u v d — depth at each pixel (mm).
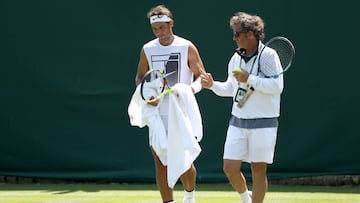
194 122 21141
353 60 30188
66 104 32500
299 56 30562
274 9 30625
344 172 30594
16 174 33188
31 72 32594
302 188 30562
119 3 31828
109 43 31984
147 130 32062
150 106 21391
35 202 27062
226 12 31062
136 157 32188
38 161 32938
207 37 31219
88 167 32531
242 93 19266
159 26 21406
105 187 31594
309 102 30625
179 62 21594
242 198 20438
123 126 32188
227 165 19750
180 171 20719
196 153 20969
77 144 32562
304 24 30422
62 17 32219
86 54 32188
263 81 18594
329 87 30453
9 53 32719
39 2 32375
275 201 26641
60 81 32438
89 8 32000
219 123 31453
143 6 31719
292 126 30859
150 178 32062
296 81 30688
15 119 32938
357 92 30250
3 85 32906
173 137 20766
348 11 30094
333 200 26859
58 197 28500
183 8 31328
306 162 30859
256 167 19500
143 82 20906
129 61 31922
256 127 19141
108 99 32188
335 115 30484
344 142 30516
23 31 32531
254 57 19172
